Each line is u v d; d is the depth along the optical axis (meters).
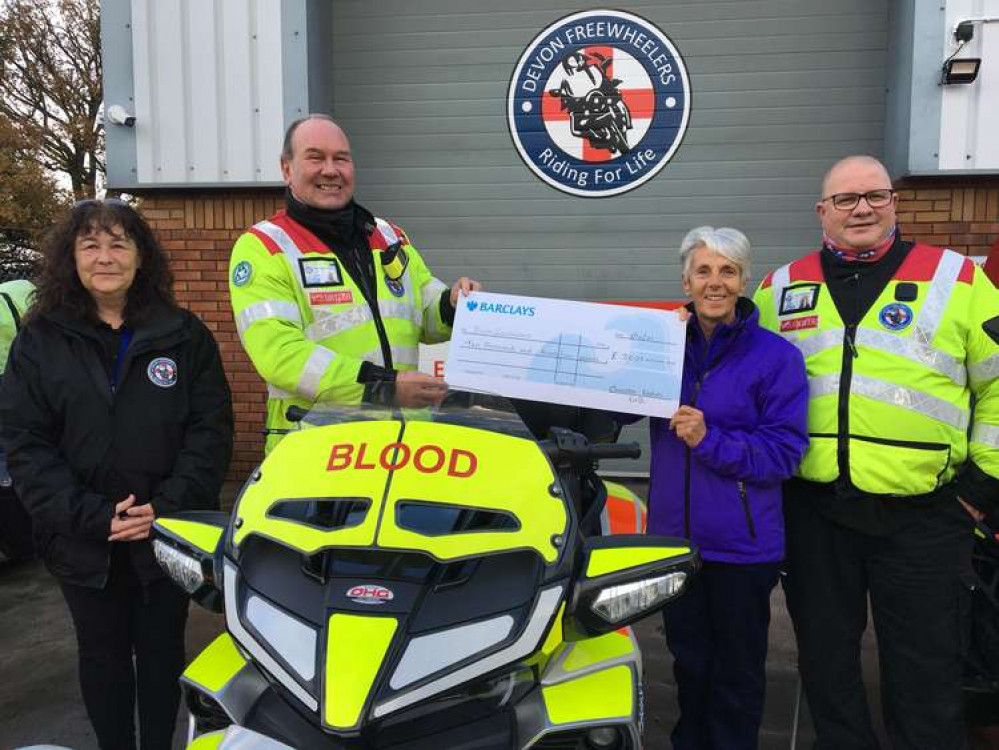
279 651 1.50
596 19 6.16
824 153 6.04
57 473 2.34
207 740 1.69
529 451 1.86
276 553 1.68
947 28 5.30
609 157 6.26
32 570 4.95
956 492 2.35
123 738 2.51
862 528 2.35
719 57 6.08
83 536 2.32
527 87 6.29
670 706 3.22
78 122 19.09
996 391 2.29
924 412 2.29
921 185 5.58
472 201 6.43
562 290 6.41
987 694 2.73
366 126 6.47
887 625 2.40
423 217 6.48
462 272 6.49
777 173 6.10
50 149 19.17
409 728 1.54
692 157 6.18
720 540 2.41
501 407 2.24
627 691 1.71
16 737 3.09
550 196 6.36
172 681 2.51
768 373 2.38
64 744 3.04
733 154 6.14
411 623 1.48
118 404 2.41
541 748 1.66
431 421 1.94
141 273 2.50
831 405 2.38
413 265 2.97
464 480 1.70
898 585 2.35
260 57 5.92
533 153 6.34
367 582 1.54
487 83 6.33
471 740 1.56
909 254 2.42
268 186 5.98
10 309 3.92
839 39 5.95
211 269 6.25
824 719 2.49
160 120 6.05
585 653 1.79
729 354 2.45
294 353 2.30
